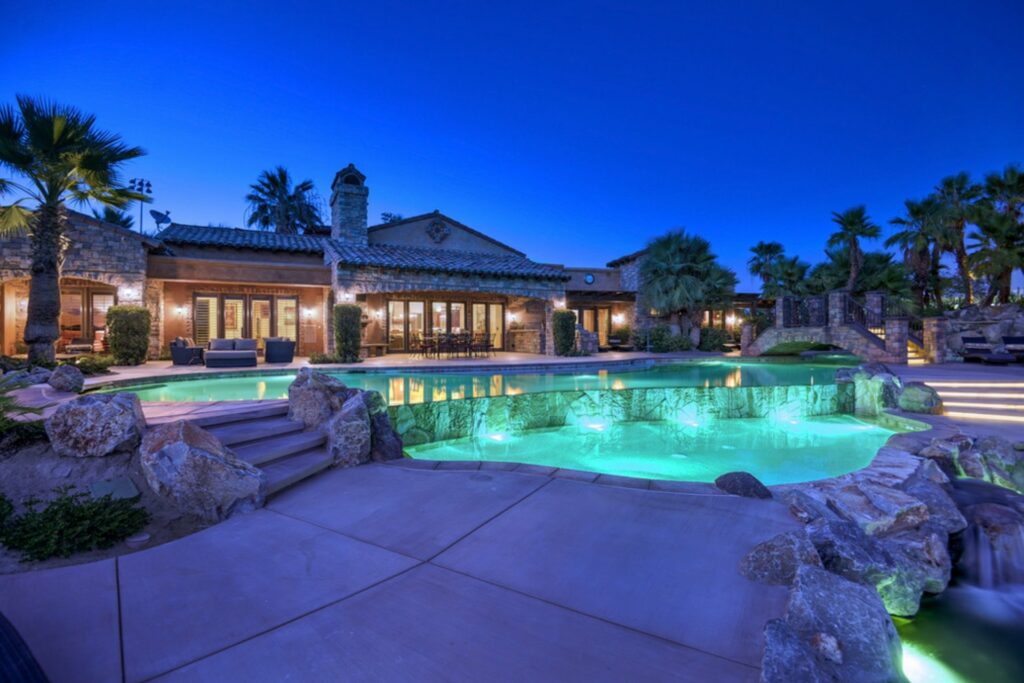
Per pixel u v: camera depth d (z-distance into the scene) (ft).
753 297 94.68
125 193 41.16
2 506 10.69
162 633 7.09
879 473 16.67
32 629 7.14
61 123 35.55
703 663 6.44
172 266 52.11
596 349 69.41
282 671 6.26
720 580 8.67
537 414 28.43
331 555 9.70
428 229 73.72
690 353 76.28
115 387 33.99
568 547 10.00
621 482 14.20
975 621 11.16
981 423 25.90
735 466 21.12
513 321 77.20
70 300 55.01
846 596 7.78
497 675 6.17
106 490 11.75
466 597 8.11
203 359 48.01
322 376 19.12
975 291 84.64
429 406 24.64
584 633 7.11
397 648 6.73
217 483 11.69
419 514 11.87
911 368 47.73
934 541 12.43
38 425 13.75
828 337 64.54
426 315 70.69
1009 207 71.51
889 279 78.38
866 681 6.54
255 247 60.90
